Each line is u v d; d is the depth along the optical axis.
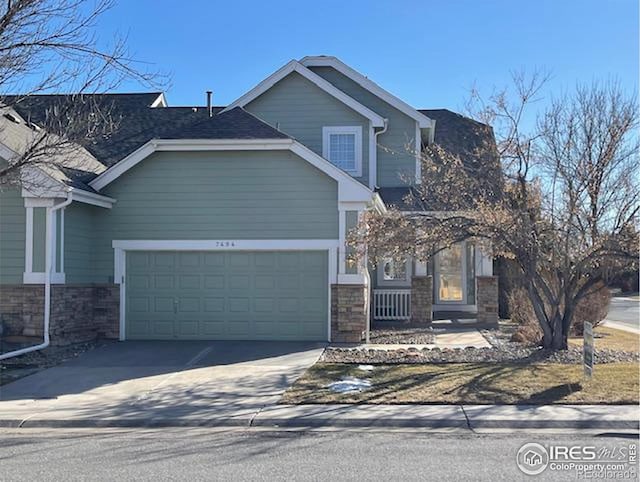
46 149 12.39
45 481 6.59
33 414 9.63
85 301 16.30
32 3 11.41
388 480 6.53
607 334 19.42
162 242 16.55
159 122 22.42
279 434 8.66
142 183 16.64
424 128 21.33
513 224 13.48
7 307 14.77
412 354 14.09
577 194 13.66
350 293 16.00
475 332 17.98
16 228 14.84
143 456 7.55
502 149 14.08
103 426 9.26
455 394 10.39
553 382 11.10
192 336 16.52
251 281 16.47
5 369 12.95
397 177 21.12
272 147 16.16
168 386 11.49
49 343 14.66
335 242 16.17
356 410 9.63
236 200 16.44
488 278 19.44
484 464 7.12
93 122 14.48
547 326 14.70
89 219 16.56
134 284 16.67
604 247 13.40
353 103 20.50
